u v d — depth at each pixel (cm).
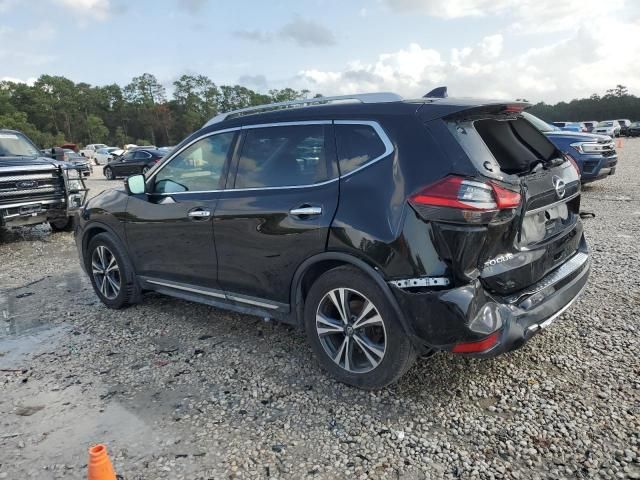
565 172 351
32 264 750
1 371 388
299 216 330
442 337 278
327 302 335
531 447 267
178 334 442
